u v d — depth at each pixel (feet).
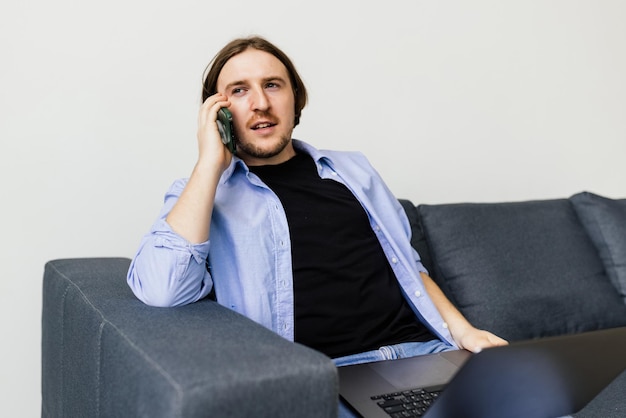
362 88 7.23
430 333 4.97
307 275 4.56
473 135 7.95
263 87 4.86
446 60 7.72
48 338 5.12
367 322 4.66
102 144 6.15
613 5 8.86
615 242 6.75
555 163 8.56
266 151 4.82
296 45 6.88
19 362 6.01
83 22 6.01
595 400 4.59
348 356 4.47
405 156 7.55
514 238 6.25
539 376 3.14
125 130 6.22
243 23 6.63
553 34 8.41
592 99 8.76
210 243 4.51
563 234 6.53
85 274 4.83
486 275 5.93
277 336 3.14
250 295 4.40
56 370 4.79
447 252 6.06
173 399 2.49
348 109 7.18
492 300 5.82
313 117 7.00
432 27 7.60
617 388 4.79
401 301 4.95
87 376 3.80
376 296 4.74
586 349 3.17
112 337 3.34
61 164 6.01
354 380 3.98
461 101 7.84
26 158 5.89
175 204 4.15
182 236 3.96
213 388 2.52
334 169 5.24
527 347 2.85
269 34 6.75
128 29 6.17
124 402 3.01
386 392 3.78
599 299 6.23
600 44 8.78
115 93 6.16
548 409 3.55
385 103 7.38
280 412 2.65
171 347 2.92
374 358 4.50
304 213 4.77
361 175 5.45
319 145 7.05
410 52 7.48
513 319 5.80
